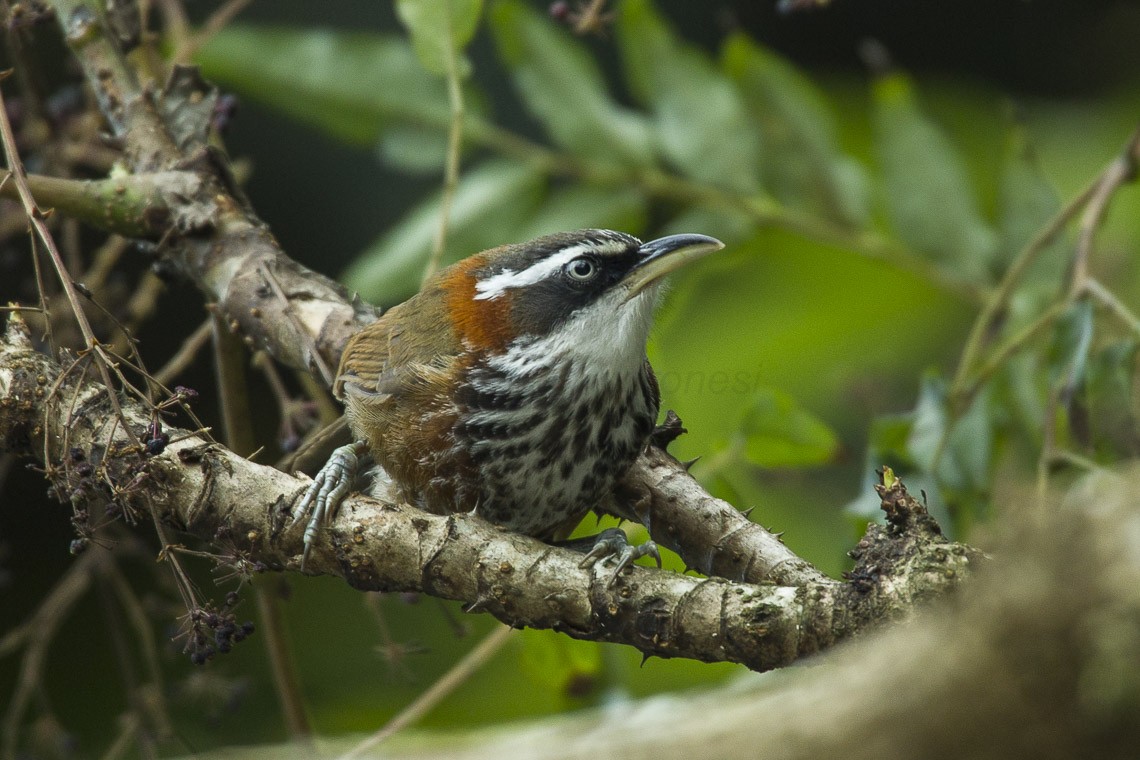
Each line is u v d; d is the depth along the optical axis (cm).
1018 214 1240
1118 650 382
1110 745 388
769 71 1273
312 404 1032
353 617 1458
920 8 1944
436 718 1306
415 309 939
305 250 1775
